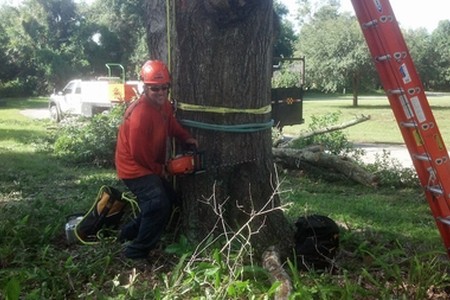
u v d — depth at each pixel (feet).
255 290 15.76
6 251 19.04
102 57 204.74
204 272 16.26
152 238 18.42
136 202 20.67
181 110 19.30
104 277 17.33
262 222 19.10
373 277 17.43
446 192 16.88
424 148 16.94
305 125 83.97
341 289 15.71
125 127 18.54
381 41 16.75
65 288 16.63
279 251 18.40
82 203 27.55
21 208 25.43
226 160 19.11
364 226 24.88
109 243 19.83
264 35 18.95
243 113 18.93
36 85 188.03
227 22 18.33
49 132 63.77
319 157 38.17
